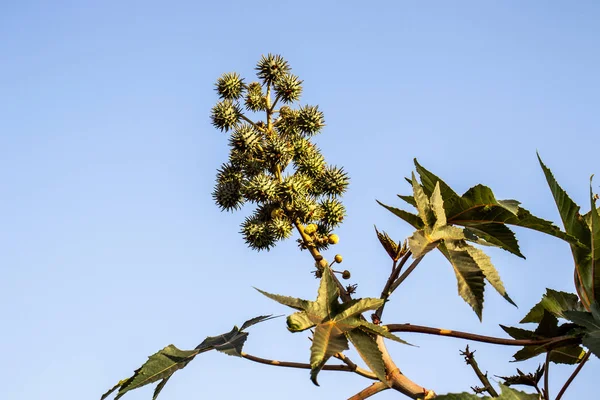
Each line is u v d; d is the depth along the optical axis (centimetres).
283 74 792
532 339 371
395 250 390
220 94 818
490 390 365
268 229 641
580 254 365
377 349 300
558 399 351
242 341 355
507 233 369
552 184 362
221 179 704
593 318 343
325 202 637
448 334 354
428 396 330
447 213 379
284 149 659
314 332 305
